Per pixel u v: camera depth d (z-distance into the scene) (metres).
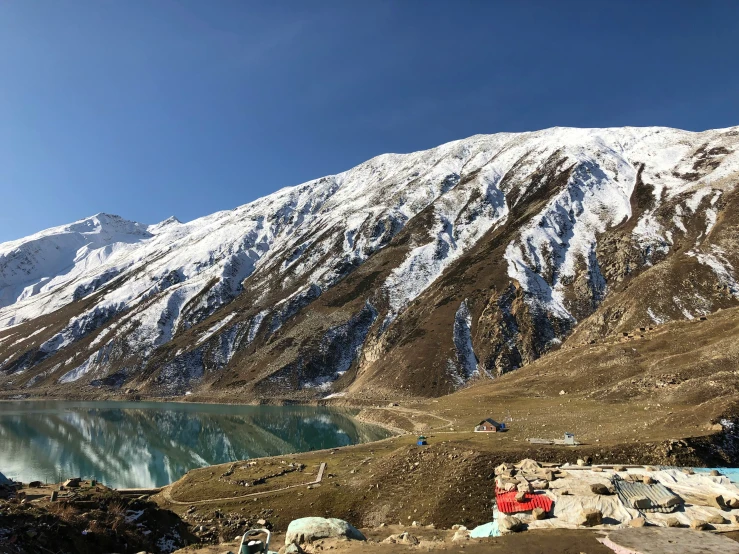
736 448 46.47
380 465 59.03
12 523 22.64
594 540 15.18
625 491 18.03
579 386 90.06
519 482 19.64
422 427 94.56
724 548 13.65
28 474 81.50
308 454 77.69
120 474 84.25
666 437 49.06
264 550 16.92
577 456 48.72
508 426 72.19
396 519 46.56
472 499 45.62
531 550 14.97
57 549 22.81
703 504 17.30
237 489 58.47
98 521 27.84
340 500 51.38
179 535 35.72
